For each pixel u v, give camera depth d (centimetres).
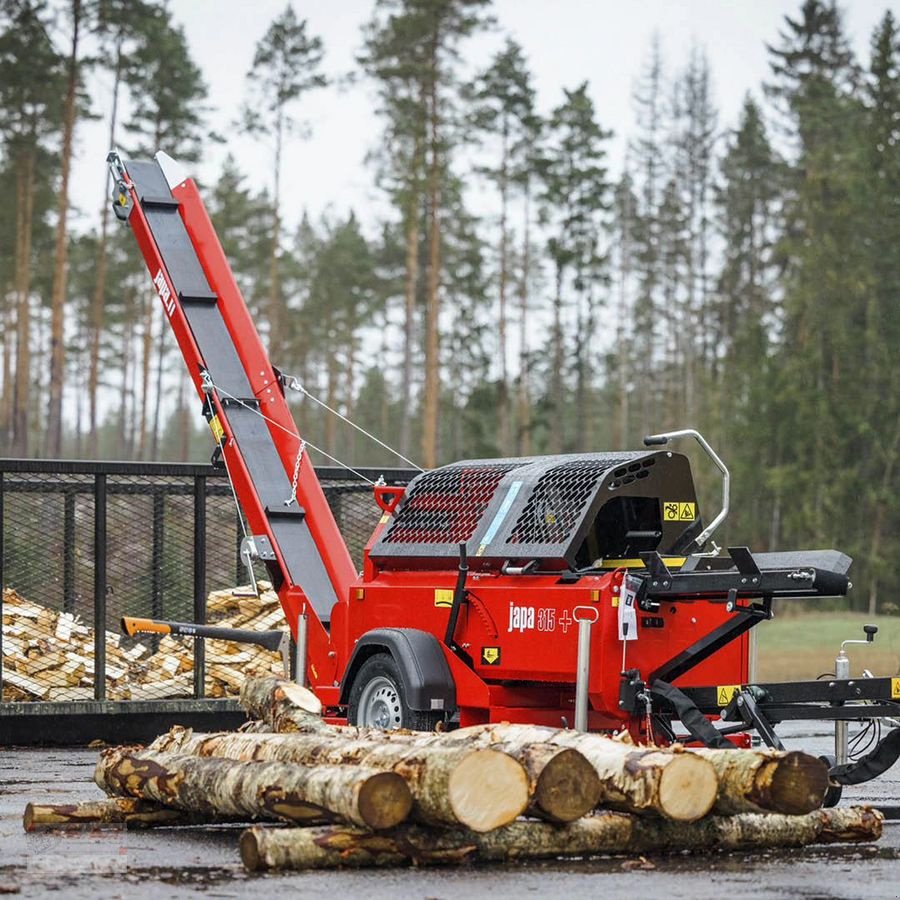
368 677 1734
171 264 2231
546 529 1593
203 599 2370
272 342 8338
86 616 2327
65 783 1738
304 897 977
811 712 1477
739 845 1201
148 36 7375
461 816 1080
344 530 2441
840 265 8831
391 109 7150
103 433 18662
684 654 1525
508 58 8694
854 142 9056
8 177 7762
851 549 8088
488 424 11125
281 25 8156
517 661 1580
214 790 1217
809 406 8462
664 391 11344
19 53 7000
